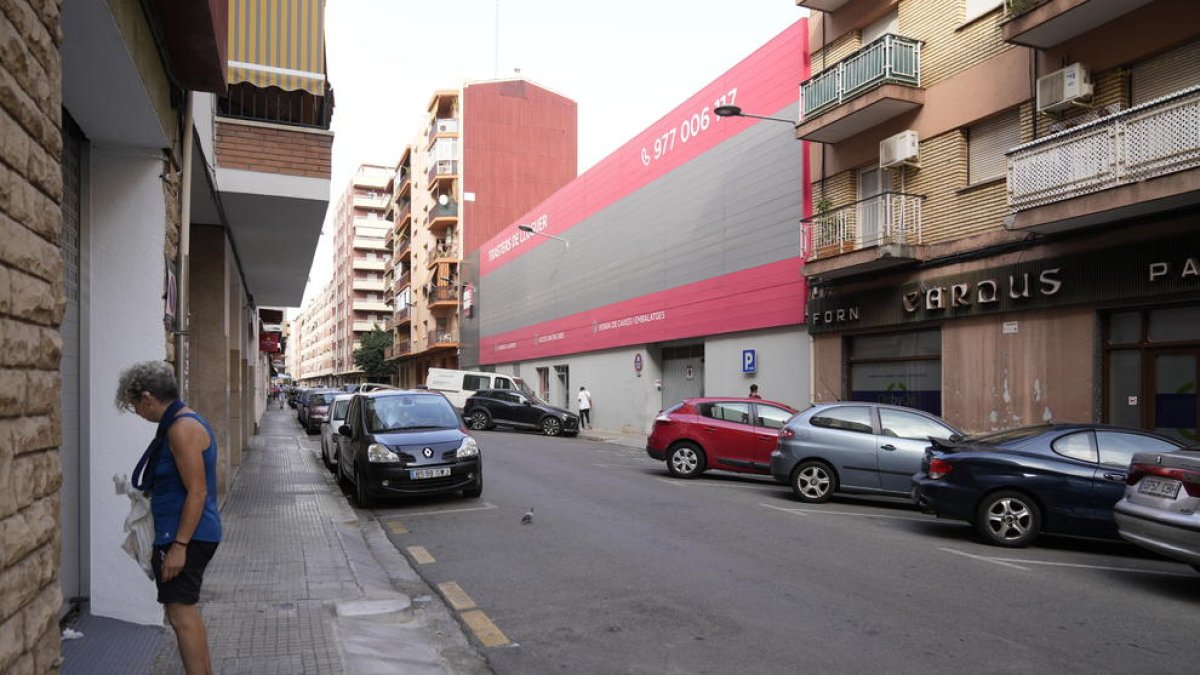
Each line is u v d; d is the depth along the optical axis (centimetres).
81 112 477
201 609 545
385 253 9706
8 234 209
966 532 903
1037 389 1243
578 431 2620
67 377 492
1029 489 812
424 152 5962
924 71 1495
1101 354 1162
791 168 1861
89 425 514
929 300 1426
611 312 2848
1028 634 518
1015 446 847
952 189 1424
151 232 538
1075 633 522
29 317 224
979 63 1376
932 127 1472
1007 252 1296
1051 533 809
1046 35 1198
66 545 488
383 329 8438
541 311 3616
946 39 1451
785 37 1895
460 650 490
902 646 492
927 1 1496
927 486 870
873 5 1622
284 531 852
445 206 5269
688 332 2305
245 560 707
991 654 478
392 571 713
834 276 1653
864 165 1666
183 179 608
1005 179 1310
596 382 3005
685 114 2348
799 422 1152
